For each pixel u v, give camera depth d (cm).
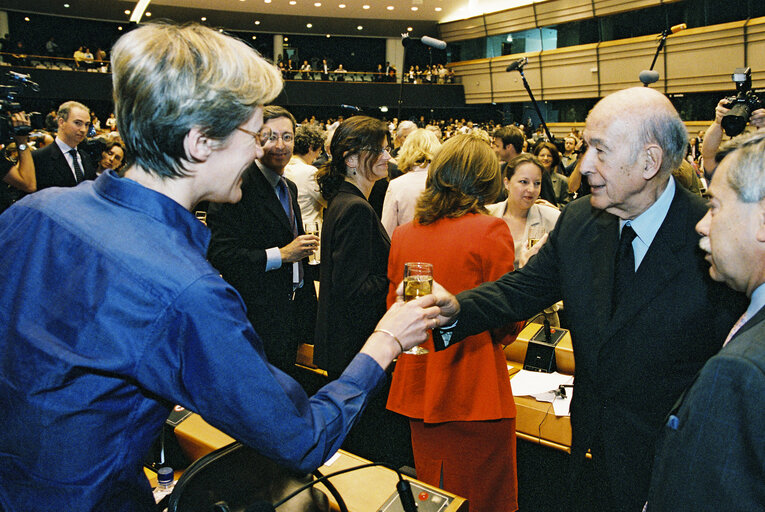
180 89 79
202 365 76
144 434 83
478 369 172
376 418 262
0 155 307
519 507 223
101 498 78
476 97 2188
